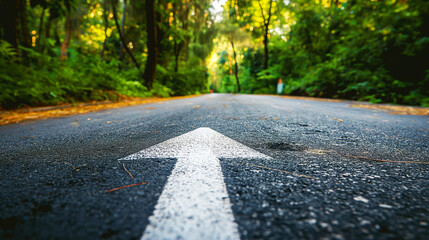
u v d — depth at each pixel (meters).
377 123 2.68
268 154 1.27
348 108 5.23
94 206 0.66
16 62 6.07
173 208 0.63
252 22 28.36
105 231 0.53
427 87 7.34
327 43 17.25
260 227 0.54
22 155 1.34
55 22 14.70
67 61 8.77
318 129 2.21
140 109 5.30
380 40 9.33
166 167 1.03
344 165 1.08
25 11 8.12
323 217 0.59
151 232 0.52
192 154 1.26
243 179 0.87
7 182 0.88
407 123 2.72
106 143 1.65
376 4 10.04
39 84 5.64
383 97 7.95
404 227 0.55
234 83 49.75
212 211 0.62
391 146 1.50
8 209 0.65
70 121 3.27
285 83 19.95
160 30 16.33
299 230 0.53
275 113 3.87
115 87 9.44
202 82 25.78
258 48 30.09
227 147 1.44
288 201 0.69
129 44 20.56
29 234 0.52
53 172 0.99
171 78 17.56
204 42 24.17
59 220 0.58
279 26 27.16
